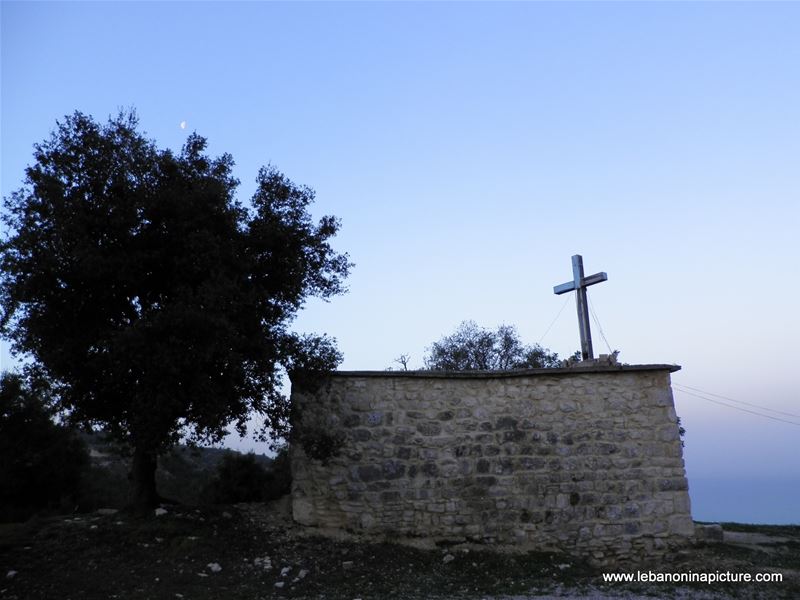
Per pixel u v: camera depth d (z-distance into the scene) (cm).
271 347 1205
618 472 1353
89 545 1102
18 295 1093
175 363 1051
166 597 945
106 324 1170
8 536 1159
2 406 1672
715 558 1266
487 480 1339
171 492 2152
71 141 1170
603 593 1048
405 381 1385
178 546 1120
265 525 1284
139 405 1077
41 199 1121
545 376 1403
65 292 1127
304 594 1006
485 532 1312
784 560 1257
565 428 1373
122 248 1153
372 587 1055
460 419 1370
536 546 1306
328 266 1352
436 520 1312
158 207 1149
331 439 1275
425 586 1072
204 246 1138
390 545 1262
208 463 2553
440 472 1338
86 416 1225
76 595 930
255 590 1005
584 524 1323
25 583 954
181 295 1104
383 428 1351
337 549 1216
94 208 1134
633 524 1327
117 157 1177
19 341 1155
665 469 1360
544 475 1346
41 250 1096
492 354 2772
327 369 1283
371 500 1312
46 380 1198
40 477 1677
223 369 1138
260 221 1273
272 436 1255
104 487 1967
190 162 1231
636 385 1405
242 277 1205
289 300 1306
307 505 1301
